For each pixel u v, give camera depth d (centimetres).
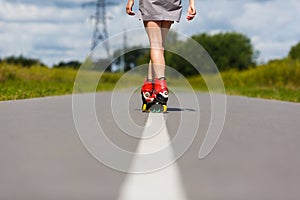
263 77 2805
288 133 503
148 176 294
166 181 281
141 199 243
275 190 262
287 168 319
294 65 2511
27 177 284
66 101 988
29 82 2309
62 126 527
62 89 1822
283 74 2567
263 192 258
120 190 260
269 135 484
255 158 354
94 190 259
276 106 973
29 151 369
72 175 292
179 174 299
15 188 260
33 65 2978
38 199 241
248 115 720
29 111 715
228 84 3120
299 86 2344
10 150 371
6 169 304
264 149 395
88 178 286
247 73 3116
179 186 269
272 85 2645
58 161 333
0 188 259
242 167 321
